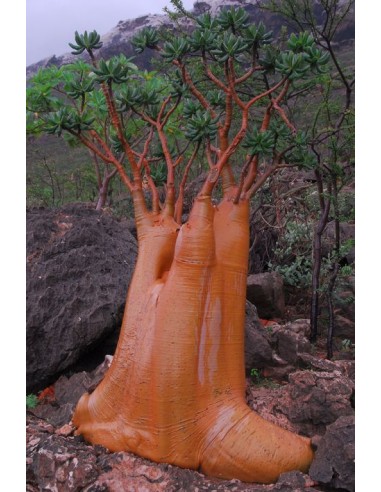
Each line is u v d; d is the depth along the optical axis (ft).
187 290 11.01
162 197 26.63
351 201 20.31
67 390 14.88
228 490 10.11
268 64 12.34
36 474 10.69
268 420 12.39
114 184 44.39
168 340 10.94
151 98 13.23
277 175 24.41
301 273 23.73
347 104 18.30
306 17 18.98
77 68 24.75
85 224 18.44
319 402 12.07
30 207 20.45
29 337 15.46
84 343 16.02
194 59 20.42
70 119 12.14
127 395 11.36
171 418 10.91
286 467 10.80
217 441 10.86
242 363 11.67
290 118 20.45
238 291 11.51
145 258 11.94
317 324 20.93
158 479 10.42
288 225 24.21
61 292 16.31
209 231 11.14
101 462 10.73
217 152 12.92
